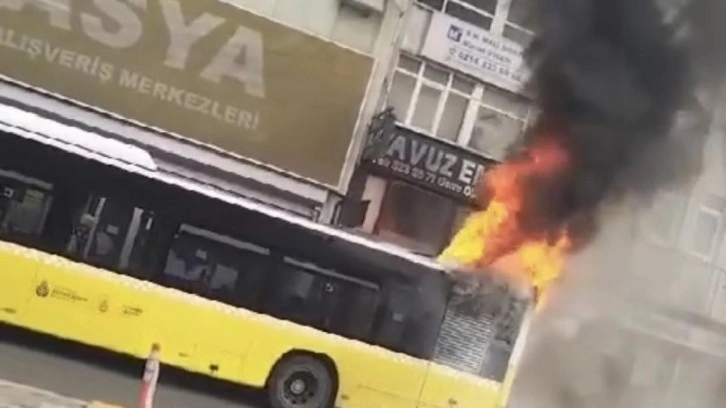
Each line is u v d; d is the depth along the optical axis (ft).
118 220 53.42
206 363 54.70
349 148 81.30
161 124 76.95
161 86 76.95
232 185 78.79
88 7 75.36
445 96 86.28
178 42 77.25
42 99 74.49
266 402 56.44
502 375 58.49
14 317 52.08
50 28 74.54
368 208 83.35
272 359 55.72
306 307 56.18
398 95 84.94
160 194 53.98
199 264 54.54
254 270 55.42
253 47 78.79
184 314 54.24
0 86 73.61
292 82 79.87
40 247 52.39
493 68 86.74
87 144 53.67
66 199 52.75
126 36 76.23
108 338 53.21
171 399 53.16
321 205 81.05
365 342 56.95
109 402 48.01
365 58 81.46
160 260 53.88
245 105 78.84
